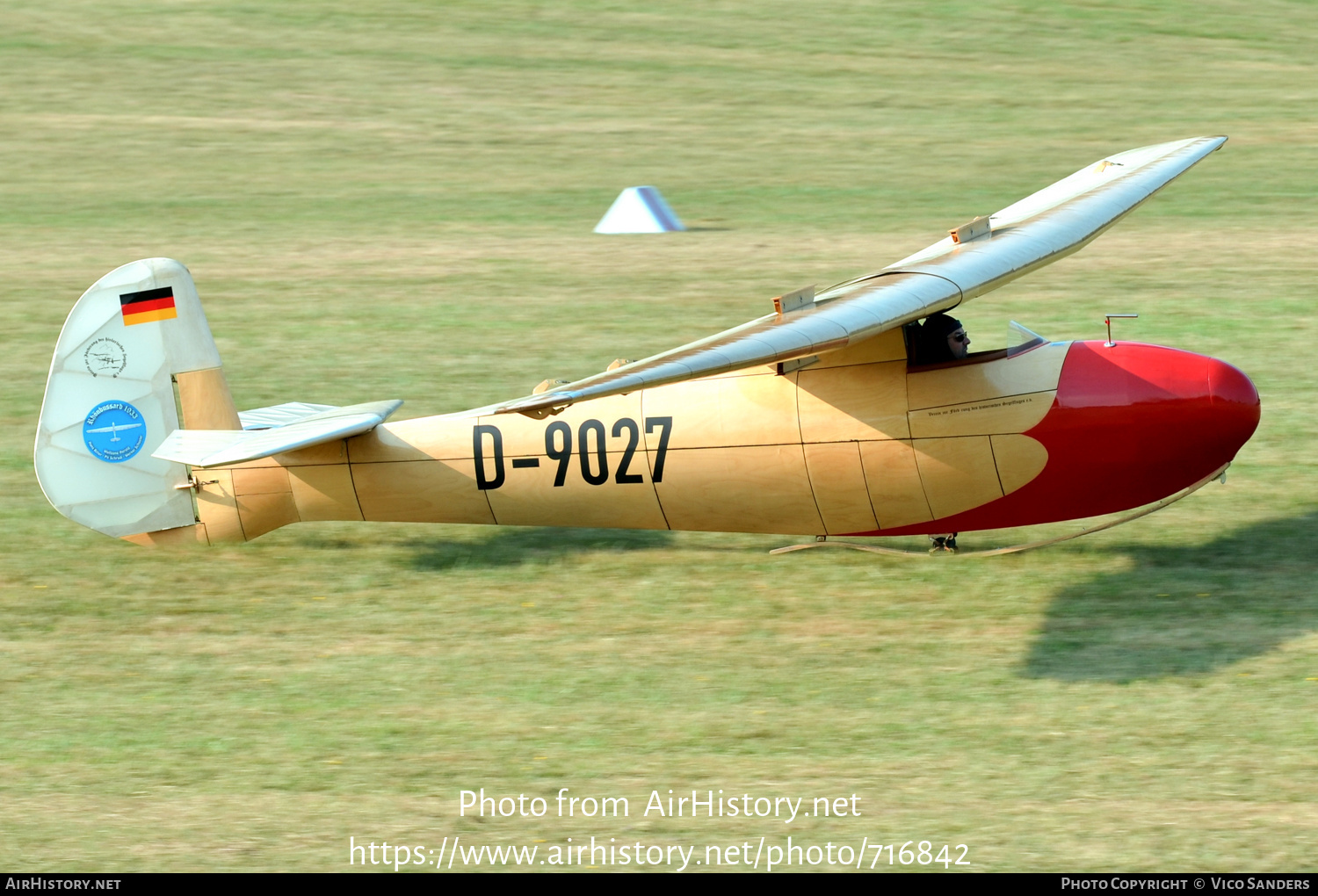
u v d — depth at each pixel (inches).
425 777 1053.2
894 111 3998.5
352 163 3567.9
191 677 1237.7
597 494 1411.2
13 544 1550.2
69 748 1114.7
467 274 2635.3
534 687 1195.3
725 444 1362.0
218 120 3929.6
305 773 1066.7
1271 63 4333.2
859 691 1159.6
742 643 1264.8
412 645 1290.6
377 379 2058.3
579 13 5059.1
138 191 3299.7
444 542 1545.3
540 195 3267.7
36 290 2541.8
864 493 1347.2
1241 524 1472.7
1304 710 1083.9
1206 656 1183.6
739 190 3272.6
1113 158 1820.9
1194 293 2332.7
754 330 1101.1
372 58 4559.5
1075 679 1157.7
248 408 1937.7
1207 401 1264.8
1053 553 1429.6
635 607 1354.6
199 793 1042.1
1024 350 1318.9
